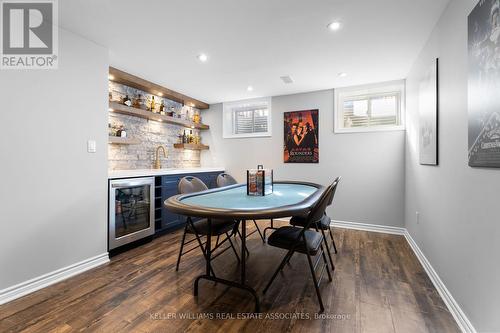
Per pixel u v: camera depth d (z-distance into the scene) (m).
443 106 1.92
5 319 1.58
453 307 1.65
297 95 4.15
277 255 2.67
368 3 1.81
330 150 3.91
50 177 2.05
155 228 3.25
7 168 1.80
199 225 2.20
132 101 3.53
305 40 2.36
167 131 4.23
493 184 1.22
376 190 3.62
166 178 3.40
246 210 1.46
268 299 1.81
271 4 1.82
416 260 2.53
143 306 1.72
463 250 1.55
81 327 1.50
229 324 1.54
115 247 2.62
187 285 2.02
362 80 3.50
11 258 1.82
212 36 2.29
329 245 2.98
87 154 2.34
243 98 4.49
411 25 2.10
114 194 2.61
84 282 2.06
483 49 1.27
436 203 2.08
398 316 1.62
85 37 2.30
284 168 4.26
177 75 3.31
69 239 2.19
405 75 3.31
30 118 1.93
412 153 2.99
